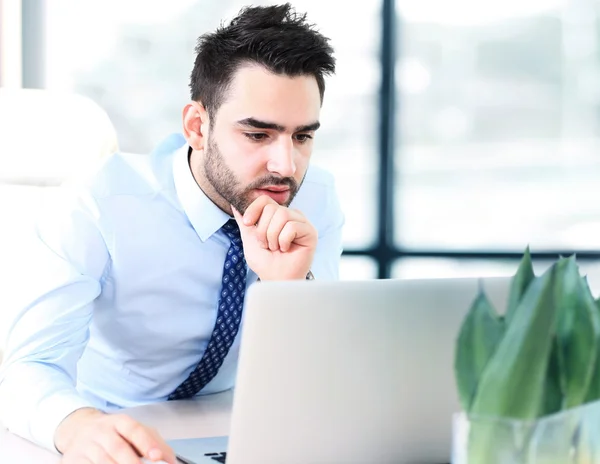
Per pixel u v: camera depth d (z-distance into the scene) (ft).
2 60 14.02
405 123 17.47
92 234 6.31
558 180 17.67
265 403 3.44
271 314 3.36
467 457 2.89
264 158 6.00
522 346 2.79
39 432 4.75
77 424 4.52
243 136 5.95
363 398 3.56
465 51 17.35
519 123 17.53
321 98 6.07
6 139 7.54
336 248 7.96
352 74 17.22
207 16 16.34
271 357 3.40
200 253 6.68
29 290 5.88
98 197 6.45
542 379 2.79
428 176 17.60
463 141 17.54
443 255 17.63
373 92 17.31
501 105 17.52
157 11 16.24
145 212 6.57
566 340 2.92
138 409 5.80
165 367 6.89
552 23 17.35
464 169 17.61
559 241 17.78
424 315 3.57
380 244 17.60
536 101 17.52
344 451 3.61
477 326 2.97
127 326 6.70
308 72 5.84
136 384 6.89
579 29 17.35
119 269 6.50
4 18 13.99
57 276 5.90
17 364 5.45
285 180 6.06
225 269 6.61
